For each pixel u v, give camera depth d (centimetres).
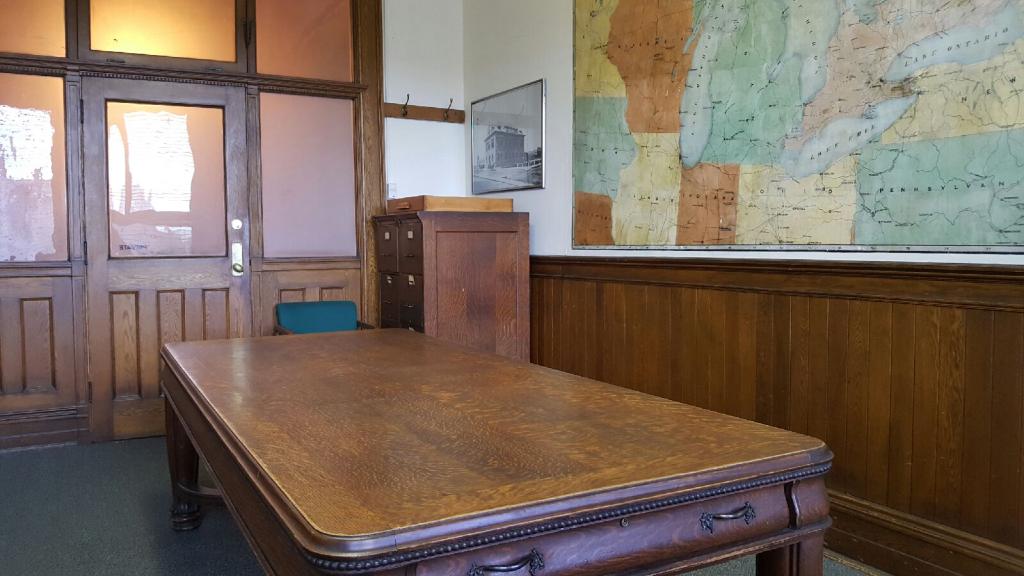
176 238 446
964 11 231
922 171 244
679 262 338
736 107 311
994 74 224
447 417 163
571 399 181
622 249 379
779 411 296
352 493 116
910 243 248
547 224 438
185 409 208
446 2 519
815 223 280
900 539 254
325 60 480
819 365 280
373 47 489
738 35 310
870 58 259
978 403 230
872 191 260
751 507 128
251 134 459
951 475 239
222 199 456
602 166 391
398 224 445
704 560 124
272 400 181
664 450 137
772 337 298
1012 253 221
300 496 114
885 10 254
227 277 457
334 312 421
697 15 329
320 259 482
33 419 420
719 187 322
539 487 117
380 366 228
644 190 364
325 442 144
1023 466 220
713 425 155
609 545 115
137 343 440
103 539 287
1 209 409
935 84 240
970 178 231
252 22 455
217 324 456
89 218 425
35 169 414
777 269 291
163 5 436
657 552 119
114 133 429
